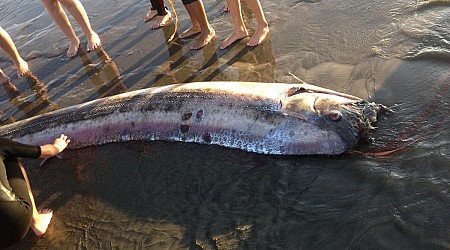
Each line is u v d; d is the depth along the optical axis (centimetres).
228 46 258
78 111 219
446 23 213
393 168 154
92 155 209
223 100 193
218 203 164
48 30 340
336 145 169
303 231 143
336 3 268
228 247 146
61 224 176
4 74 295
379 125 174
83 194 188
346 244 134
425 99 176
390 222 136
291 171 168
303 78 214
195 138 197
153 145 204
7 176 159
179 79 242
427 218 133
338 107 173
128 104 212
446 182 141
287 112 179
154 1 293
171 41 280
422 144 158
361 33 232
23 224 156
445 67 188
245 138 185
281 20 268
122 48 288
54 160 212
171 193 175
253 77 226
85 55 292
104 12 342
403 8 238
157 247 154
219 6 305
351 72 207
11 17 382
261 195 162
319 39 239
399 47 211
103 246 161
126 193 182
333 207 148
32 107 253
